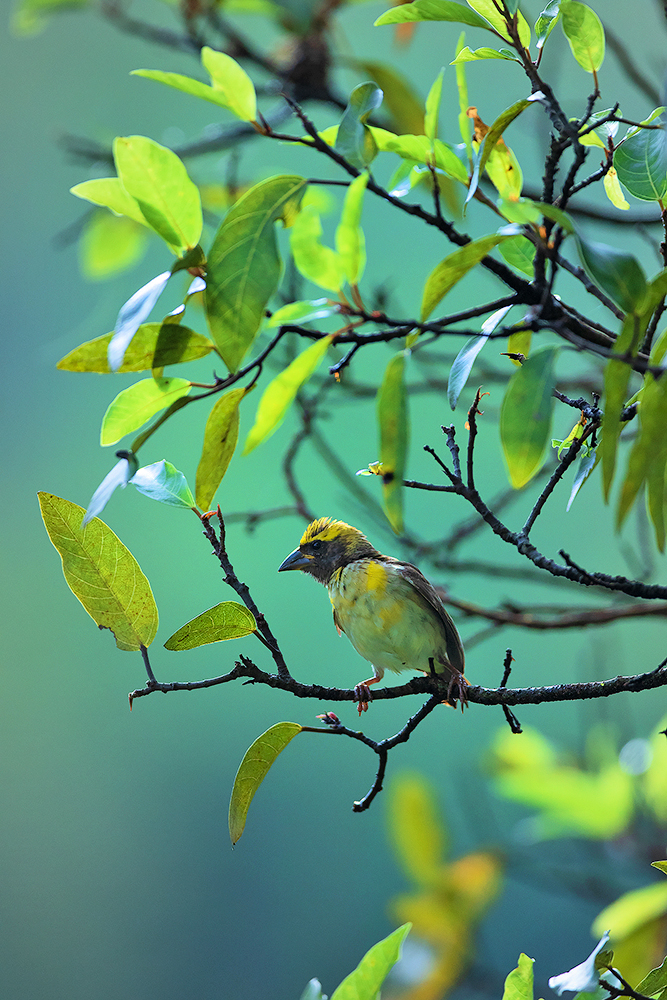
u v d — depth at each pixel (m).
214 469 5.07
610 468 3.98
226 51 10.75
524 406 4.30
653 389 3.99
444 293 4.27
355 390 9.88
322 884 21.56
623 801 8.53
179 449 23.92
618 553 19.72
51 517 5.30
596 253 3.91
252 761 5.51
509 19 4.80
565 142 4.74
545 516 20.16
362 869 21.56
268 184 4.53
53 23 26.83
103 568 5.34
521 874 9.33
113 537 5.34
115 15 10.97
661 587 4.88
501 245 5.68
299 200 4.58
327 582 9.16
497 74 20.98
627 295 3.87
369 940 21.12
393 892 21.33
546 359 4.32
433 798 9.20
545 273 4.66
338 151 4.73
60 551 5.31
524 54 4.83
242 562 22.56
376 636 8.36
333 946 21.23
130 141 4.57
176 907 21.91
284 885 21.58
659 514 4.08
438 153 5.07
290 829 21.95
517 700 5.99
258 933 21.52
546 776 8.65
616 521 4.03
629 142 5.09
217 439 4.96
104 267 12.30
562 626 8.49
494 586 20.22
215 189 11.23
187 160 10.73
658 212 7.91
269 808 22.19
